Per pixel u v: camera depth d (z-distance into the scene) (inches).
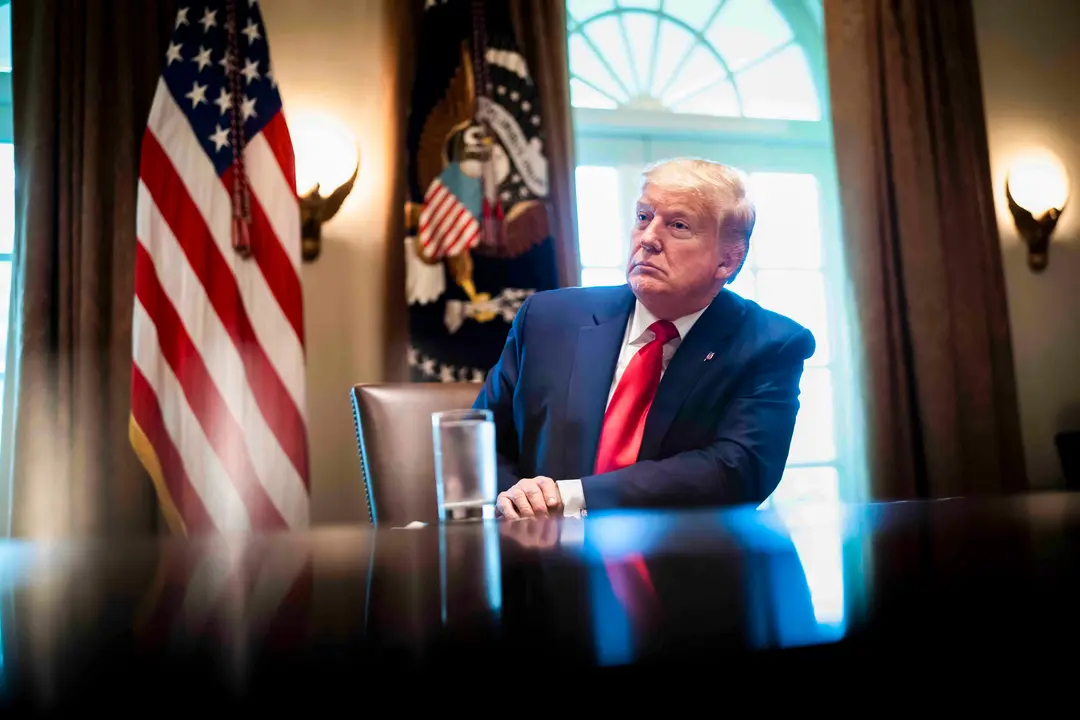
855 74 133.3
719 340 58.1
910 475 126.3
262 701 5.3
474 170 111.3
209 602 10.1
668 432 56.1
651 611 8.2
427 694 5.4
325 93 120.0
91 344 103.3
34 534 99.4
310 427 114.7
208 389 97.1
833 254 146.7
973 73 139.3
